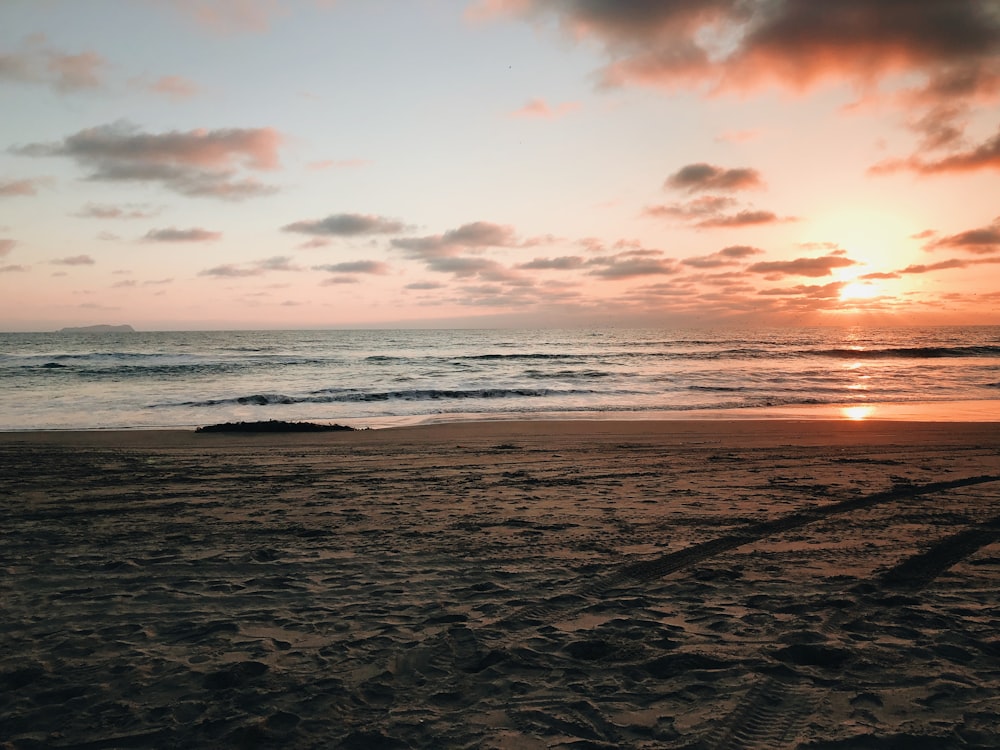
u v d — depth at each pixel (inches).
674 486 357.4
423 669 137.5
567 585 192.1
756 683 127.1
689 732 109.8
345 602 180.2
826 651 142.3
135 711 120.5
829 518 273.0
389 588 191.6
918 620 159.9
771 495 327.0
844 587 186.4
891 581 191.8
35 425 774.5
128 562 220.1
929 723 110.7
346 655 144.8
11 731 114.0
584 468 426.9
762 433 632.4
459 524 272.1
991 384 1241.4
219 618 168.9
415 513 295.1
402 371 1587.1
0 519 291.9
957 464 433.4
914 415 836.6
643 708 118.9
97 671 137.6
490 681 131.3
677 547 231.6
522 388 1163.9
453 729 112.8
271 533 260.5
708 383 1264.8
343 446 553.3
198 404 952.3
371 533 258.4
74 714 119.6
